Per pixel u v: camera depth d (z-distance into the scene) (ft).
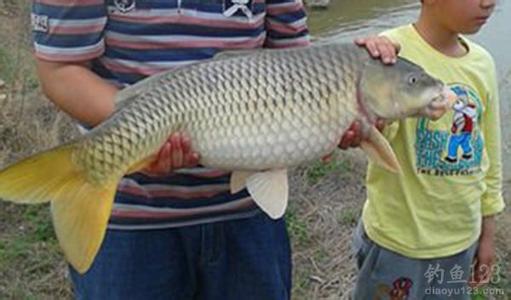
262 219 5.65
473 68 6.63
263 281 5.73
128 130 4.53
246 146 4.56
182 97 4.51
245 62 4.54
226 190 5.38
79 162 4.49
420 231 6.67
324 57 4.62
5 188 4.41
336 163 11.12
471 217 6.79
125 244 5.38
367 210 6.92
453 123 6.52
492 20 20.39
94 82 4.92
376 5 24.93
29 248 9.42
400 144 6.54
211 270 5.60
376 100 4.67
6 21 19.12
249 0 5.16
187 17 5.03
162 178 5.23
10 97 12.87
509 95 14.70
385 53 4.72
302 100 4.56
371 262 6.92
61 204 4.51
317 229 9.85
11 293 8.72
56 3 4.86
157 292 5.49
